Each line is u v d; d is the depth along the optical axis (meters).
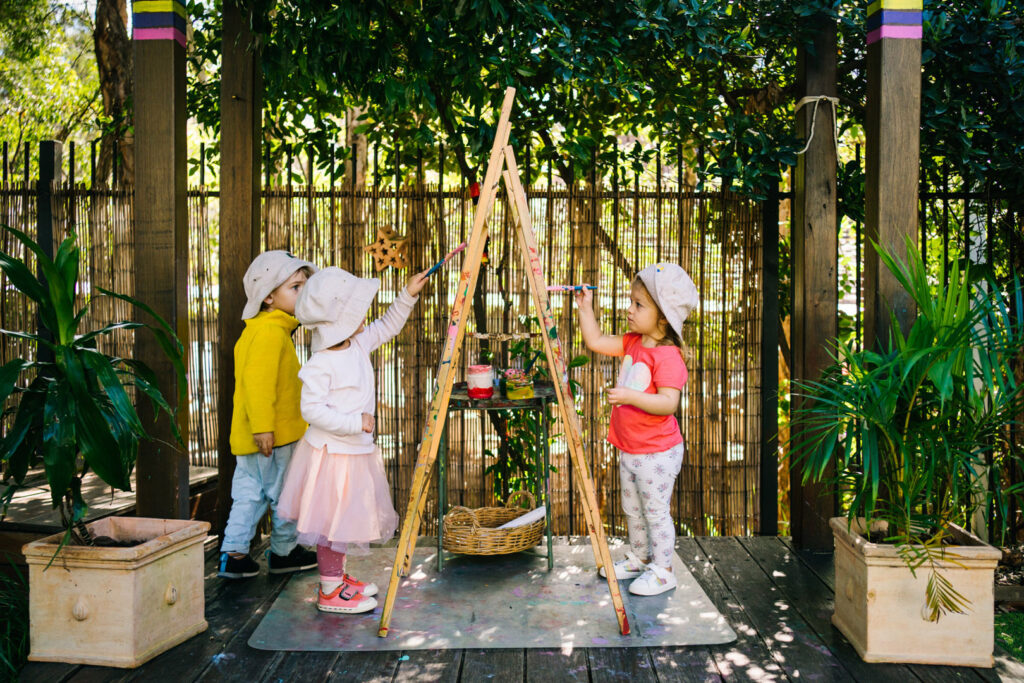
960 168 3.49
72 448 2.29
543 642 2.53
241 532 3.03
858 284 3.73
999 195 3.60
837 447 3.25
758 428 3.73
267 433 2.95
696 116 4.07
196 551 2.63
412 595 2.91
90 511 3.22
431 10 3.26
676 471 2.96
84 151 6.66
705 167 3.82
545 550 3.42
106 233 3.70
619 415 3.01
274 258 3.06
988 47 3.28
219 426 3.49
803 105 3.44
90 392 2.44
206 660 2.44
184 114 3.19
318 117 4.49
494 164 2.62
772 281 3.65
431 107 3.42
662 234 3.71
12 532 3.09
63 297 2.38
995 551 2.37
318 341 2.74
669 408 2.84
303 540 2.68
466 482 3.78
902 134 2.99
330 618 2.72
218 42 4.47
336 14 3.04
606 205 3.73
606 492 3.81
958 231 3.70
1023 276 3.59
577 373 3.76
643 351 2.96
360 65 3.34
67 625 2.42
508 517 3.32
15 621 2.61
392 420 3.76
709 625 2.65
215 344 3.81
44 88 6.70
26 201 3.74
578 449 2.59
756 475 3.75
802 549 3.44
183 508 3.19
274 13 3.61
